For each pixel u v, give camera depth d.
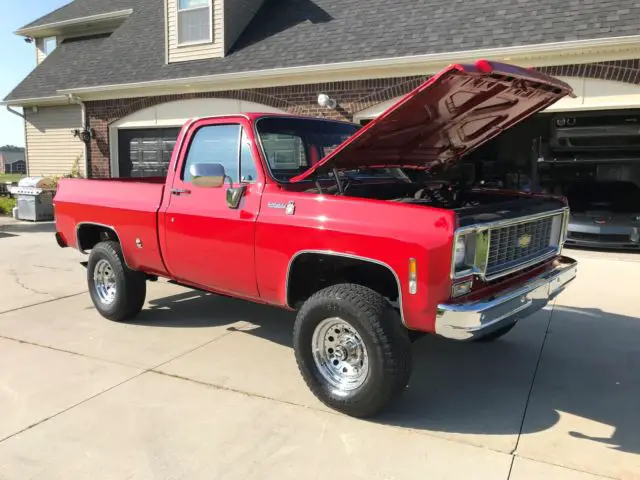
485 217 3.38
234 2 12.34
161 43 14.08
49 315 5.84
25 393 3.92
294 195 3.85
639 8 8.62
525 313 3.63
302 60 10.84
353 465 3.04
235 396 3.89
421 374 4.34
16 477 2.93
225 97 11.86
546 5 9.50
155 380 4.15
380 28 10.79
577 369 4.44
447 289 3.18
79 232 5.73
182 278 4.81
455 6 10.53
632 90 8.28
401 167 4.77
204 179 4.07
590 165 9.64
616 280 7.18
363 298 3.42
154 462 3.07
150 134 13.38
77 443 3.26
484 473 2.97
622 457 3.13
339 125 4.98
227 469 3.01
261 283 4.06
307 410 3.68
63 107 15.85
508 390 4.04
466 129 4.35
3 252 9.62
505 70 3.32
